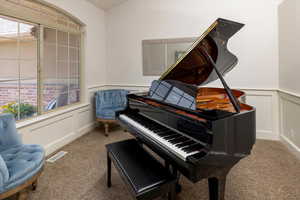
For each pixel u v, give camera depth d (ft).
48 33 8.93
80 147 9.45
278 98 10.31
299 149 8.13
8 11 6.84
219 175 3.99
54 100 9.46
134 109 7.13
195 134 4.30
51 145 8.80
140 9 12.55
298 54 7.90
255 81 10.70
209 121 3.84
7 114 6.04
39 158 5.24
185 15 11.64
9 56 7.18
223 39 6.40
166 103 5.76
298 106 8.15
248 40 10.59
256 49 10.52
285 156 8.40
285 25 9.16
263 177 6.71
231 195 5.71
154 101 6.31
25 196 4.80
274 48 10.22
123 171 4.35
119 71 13.46
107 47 13.57
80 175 6.83
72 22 10.49
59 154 8.62
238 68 10.91
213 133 3.77
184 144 4.29
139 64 12.97
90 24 11.65
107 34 13.48
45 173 6.96
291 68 8.59
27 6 7.60
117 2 12.61
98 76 12.81
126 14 12.91
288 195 5.68
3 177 4.19
